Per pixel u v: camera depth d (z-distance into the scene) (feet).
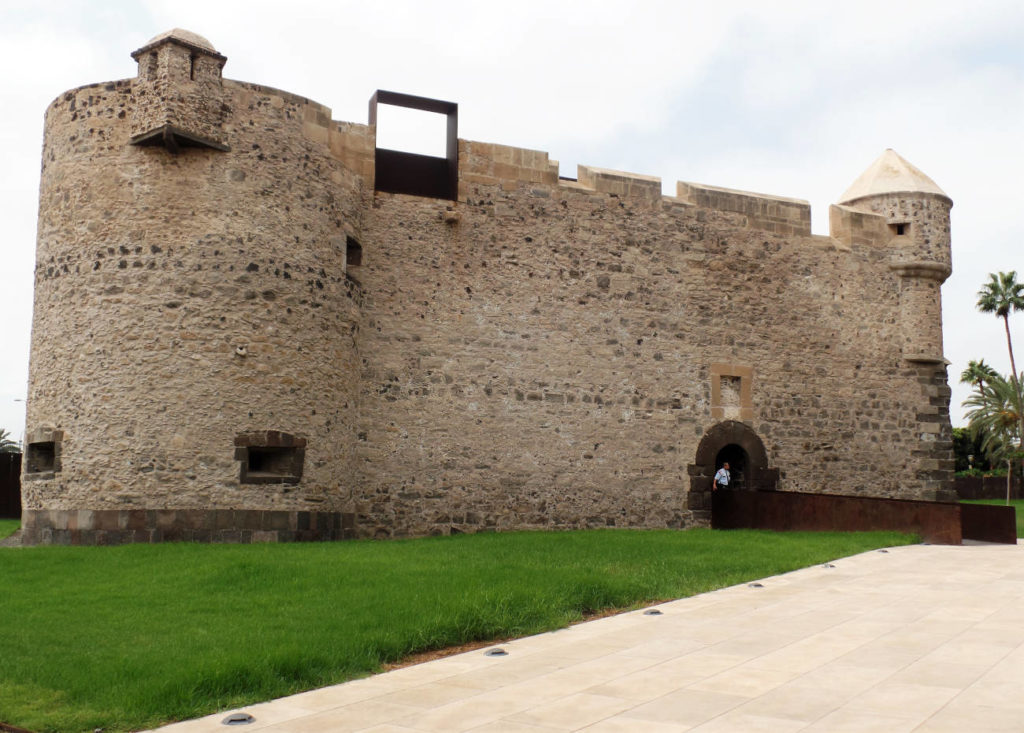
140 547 43.65
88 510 48.47
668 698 21.97
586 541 49.80
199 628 28.45
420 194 63.57
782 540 50.37
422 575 36.40
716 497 66.90
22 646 26.58
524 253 64.59
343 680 24.72
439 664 26.30
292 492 51.21
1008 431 163.63
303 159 54.34
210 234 50.70
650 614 32.07
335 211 56.03
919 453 75.51
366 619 29.22
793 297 73.00
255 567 36.73
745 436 69.72
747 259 71.87
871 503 55.52
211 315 50.08
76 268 51.16
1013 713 19.71
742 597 34.71
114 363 49.34
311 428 52.54
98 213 51.01
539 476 62.95
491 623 29.68
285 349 51.88
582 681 23.85
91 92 52.37
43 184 54.39
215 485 49.08
